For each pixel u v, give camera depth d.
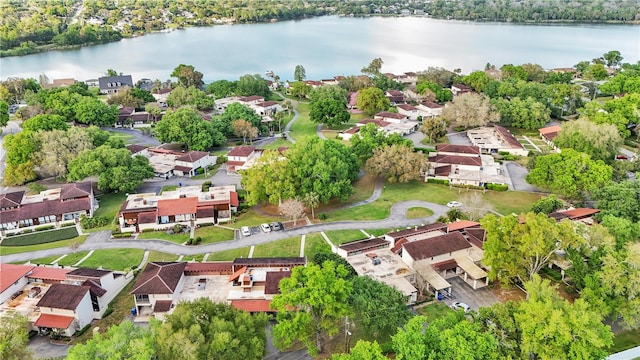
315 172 119.69
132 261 101.62
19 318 68.56
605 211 101.69
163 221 117.81
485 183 135.50
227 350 59.38
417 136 186.38
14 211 120.19
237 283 88.06
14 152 139.75
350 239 108.25
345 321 72.00
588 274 76.62
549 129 178.38
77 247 106.44
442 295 86.56
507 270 83.19
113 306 87.25
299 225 116.12
